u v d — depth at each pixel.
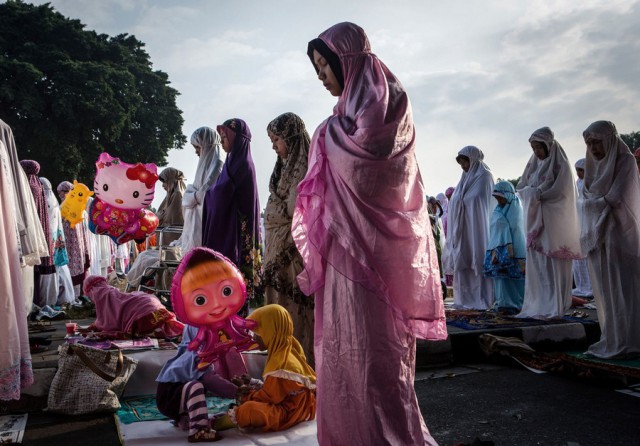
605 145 5.27
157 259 7.07
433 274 2.56
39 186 7.25
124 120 28.03
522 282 7.34
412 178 2.52
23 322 3.44
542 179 6.60
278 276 4.31
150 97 31.55
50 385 3.81
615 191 5.12
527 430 3.25
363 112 2.45
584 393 4.04
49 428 3.44
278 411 3.29
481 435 3.19
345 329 2.38
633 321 5.06
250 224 5.28
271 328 3.38
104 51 30.69
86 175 27.53
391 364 2.34
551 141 6.59
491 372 4.83
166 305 6.73
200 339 3.25
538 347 5.75
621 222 5.14
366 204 2.40
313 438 3.17
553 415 3.52
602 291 5.21
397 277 2.43
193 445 3.10
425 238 2.54
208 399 4.02
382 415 2.31
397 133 2.46
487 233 7.91
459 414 3.60
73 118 25.64
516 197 7.35
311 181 2.60
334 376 2.38
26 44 27.06
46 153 25.48
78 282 9.29
